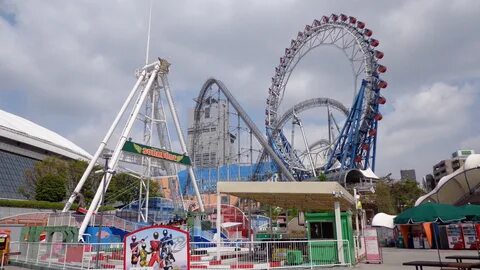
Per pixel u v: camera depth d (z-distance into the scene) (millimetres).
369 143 89938
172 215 56719
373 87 88125
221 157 102625
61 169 69625
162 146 58219
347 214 24938
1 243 27703
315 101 105938
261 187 24594
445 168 155125
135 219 56562
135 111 50031
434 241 40531
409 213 30875
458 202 56375
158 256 15547
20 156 92812
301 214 50594
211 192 92875
